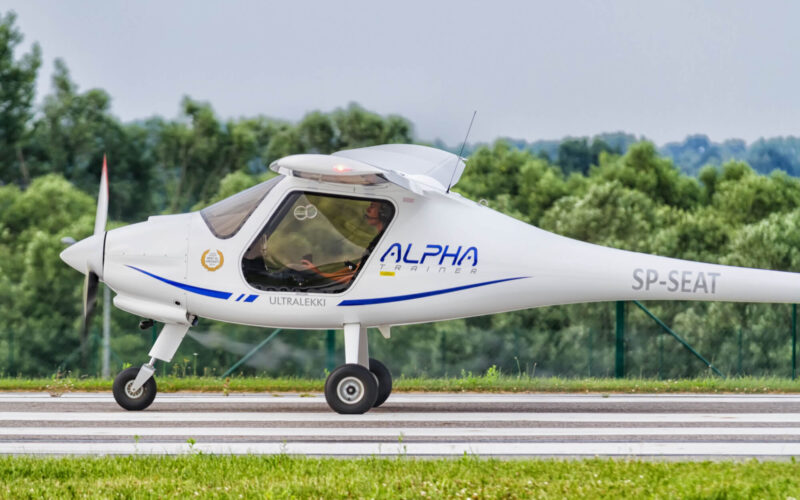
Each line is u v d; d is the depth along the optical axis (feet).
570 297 140.05
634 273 139.33
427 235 136.87
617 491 85.61
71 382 170.71
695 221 594.65
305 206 136.15
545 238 140.26
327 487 87.15
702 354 479.00
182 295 137.69
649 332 492.13
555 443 117.60
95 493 85.51
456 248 137.18
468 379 175.94
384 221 136.77
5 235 637.30
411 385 170.60
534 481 89.76
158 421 132.77
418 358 512.63
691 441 120.26
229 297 136.77
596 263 139.23
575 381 176.76
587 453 111.14
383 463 98.43
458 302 137.90
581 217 579.89
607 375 221.25
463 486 87.76
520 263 138.10
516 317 520.01
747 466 96.48
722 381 177.37
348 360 137.59
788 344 465.06
